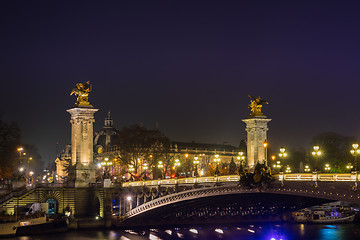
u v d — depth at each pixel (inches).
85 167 5147.6
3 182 5398.6
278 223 4810.5
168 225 4741.6
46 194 4980.3
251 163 4220.0
